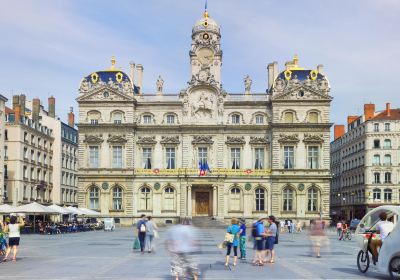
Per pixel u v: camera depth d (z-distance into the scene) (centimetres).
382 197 12088
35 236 7031
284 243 5778
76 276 2784
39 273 2908
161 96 10294
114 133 10056
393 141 12112
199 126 10019
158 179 10012
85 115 10106
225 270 3109
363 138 12469
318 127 9856
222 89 10156
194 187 10050
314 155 9894
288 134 9900
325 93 9875
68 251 4406
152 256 3944
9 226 3597
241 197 9906
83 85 10150
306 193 9831
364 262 2973
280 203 9838
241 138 10056
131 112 10062
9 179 10719
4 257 3838
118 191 10081
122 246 5025
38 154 11912
